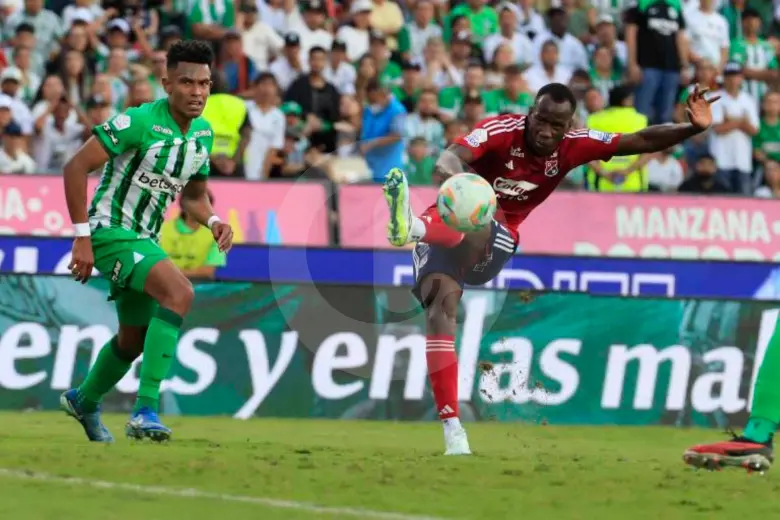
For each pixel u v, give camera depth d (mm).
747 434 16266
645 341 28375
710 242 37312
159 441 19125
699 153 41750
